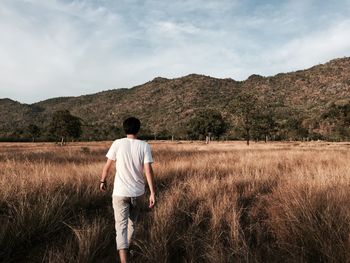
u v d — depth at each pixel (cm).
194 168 1236
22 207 552
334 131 9694
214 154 2039
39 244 494
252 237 525
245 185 908
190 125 7669
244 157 1677
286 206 567
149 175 439
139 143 444
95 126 11925
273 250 461
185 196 762
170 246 480
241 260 415
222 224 565
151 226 535
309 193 621
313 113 14838
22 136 9681
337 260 394
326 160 1559
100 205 725
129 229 456
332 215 509
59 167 1166
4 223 511
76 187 806
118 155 440
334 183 761
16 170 1020
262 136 7131
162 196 759
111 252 470
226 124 7462
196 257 440
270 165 1335
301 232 474
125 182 432
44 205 595
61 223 566
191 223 591
